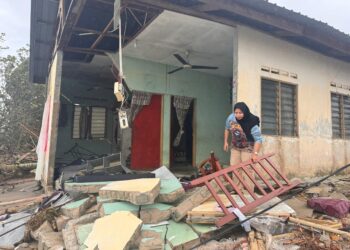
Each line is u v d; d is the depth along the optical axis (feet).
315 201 14.17
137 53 24.47
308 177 22.08
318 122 23.54
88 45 24.02
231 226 10.96
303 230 11.53
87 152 34.91
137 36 20.66
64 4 19.13
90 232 10.50
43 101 55.01
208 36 20.36
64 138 33.83
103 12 18.81
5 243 12.93
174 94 27.89
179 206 11.69
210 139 30.07
